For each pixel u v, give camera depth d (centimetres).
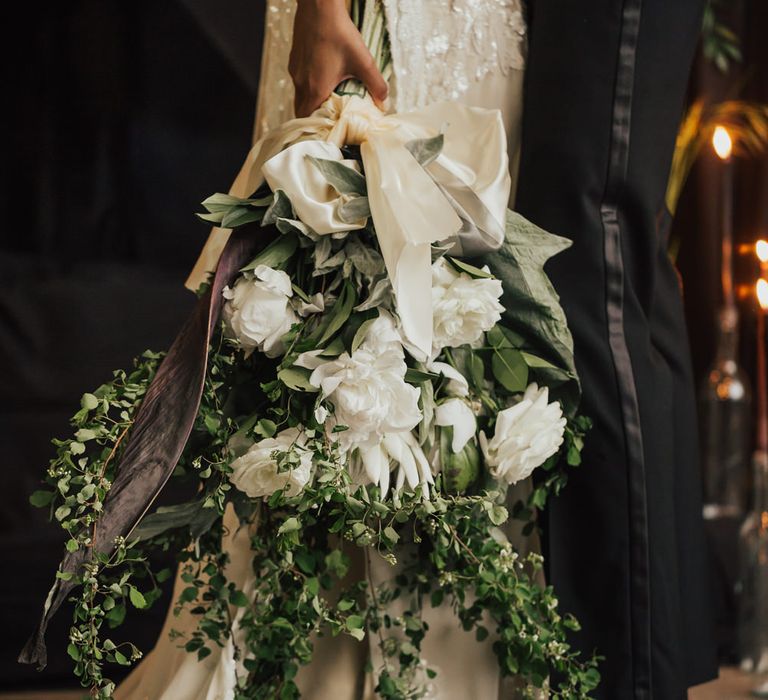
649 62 129
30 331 331
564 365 121
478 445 119
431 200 108
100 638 219
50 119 465
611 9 127
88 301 339
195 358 107
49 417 307
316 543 128
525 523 135
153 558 228
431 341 106
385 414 104
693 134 265
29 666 211
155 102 473
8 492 291
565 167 128
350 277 111
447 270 115
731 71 281
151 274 435
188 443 115
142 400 110
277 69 140
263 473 107
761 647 191
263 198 113
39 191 466
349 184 110
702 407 252
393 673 130
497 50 133
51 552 239
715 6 278
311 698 133
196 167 480
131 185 475
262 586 128
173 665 140
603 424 126
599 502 126
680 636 131
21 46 458
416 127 119
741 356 271
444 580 120
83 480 105
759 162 270
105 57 465
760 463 199
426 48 130
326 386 103
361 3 130
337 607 126
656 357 135
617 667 125
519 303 120
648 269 131
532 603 124
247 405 118
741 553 204
